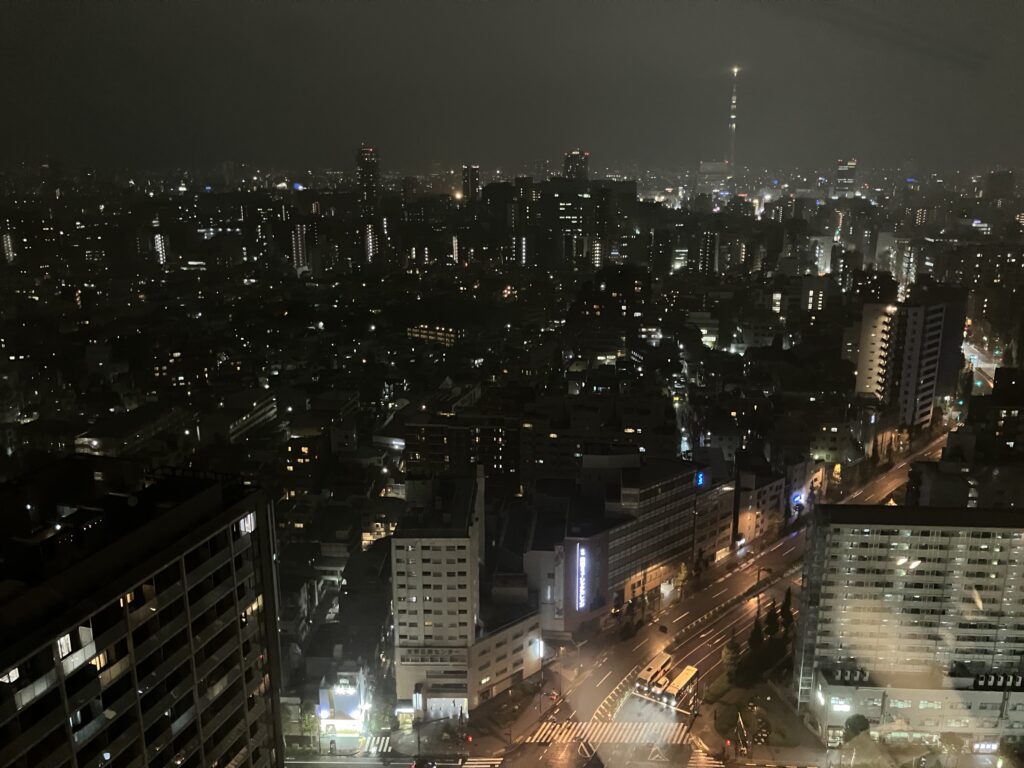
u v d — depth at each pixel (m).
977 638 152.62
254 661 79.31
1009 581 149.75
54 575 60.69
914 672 155.12
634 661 176.50
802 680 157.25
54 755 60.12
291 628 165.75
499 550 186.75
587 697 164.88
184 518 70.94
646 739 152.62
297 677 157.88
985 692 147.12
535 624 169.88
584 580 180.25
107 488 76.00
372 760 147.12
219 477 79.50
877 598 152.88
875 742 147.62
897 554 150.88
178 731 70.75
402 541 152.88
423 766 144.12
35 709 58.84
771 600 198.50
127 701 65.31
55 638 58.44
